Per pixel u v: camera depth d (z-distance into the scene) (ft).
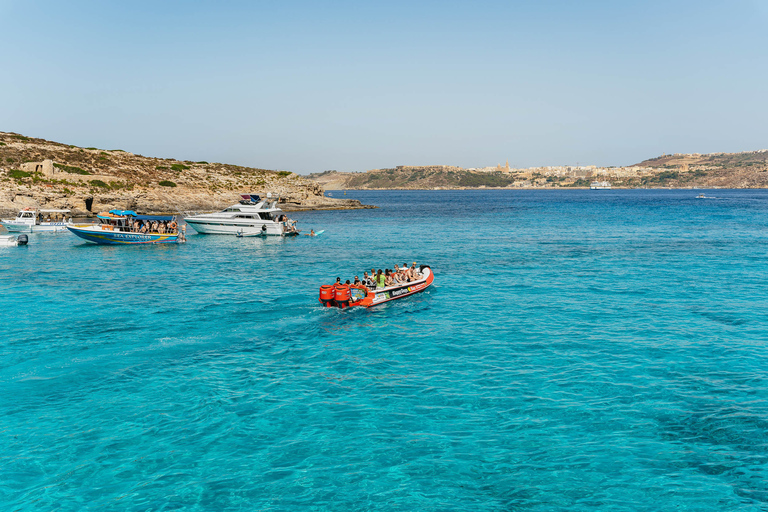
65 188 285.02
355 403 49.65
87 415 46.96
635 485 36.63
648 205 492.54
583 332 71.67
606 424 45.11
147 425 45.27
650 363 59.26
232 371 57.67
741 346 64.64
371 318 79.46
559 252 155.02
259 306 86.02
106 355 62.13
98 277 113.60
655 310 83.46
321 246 173.68
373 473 38.45
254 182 412.57
